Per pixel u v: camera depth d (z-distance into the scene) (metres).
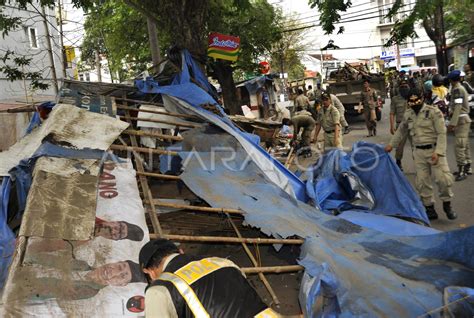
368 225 5.25
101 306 2.96
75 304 2.93
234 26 16.05
